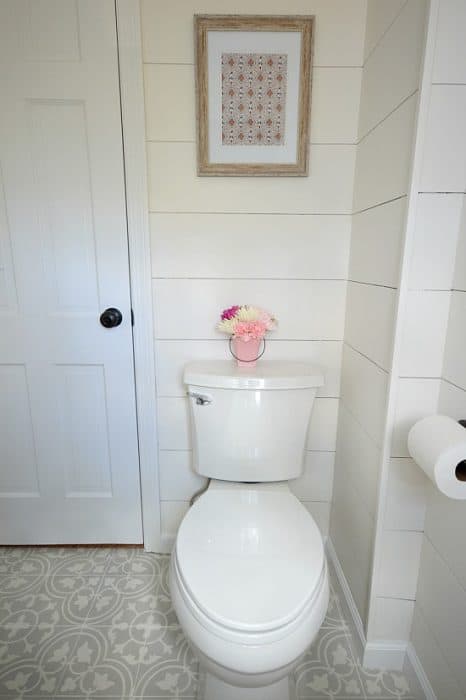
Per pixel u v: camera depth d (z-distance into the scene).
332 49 1.13
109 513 1.48
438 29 0.76
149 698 1.00
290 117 1.16
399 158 0.89
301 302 1.30
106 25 1.10
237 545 0.91
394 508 1.00
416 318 0.89
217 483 1.22
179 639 1.15
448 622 0.90
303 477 1.44
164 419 1.38
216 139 1.18
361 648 1.11
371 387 1.06
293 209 1.23
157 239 1.25
